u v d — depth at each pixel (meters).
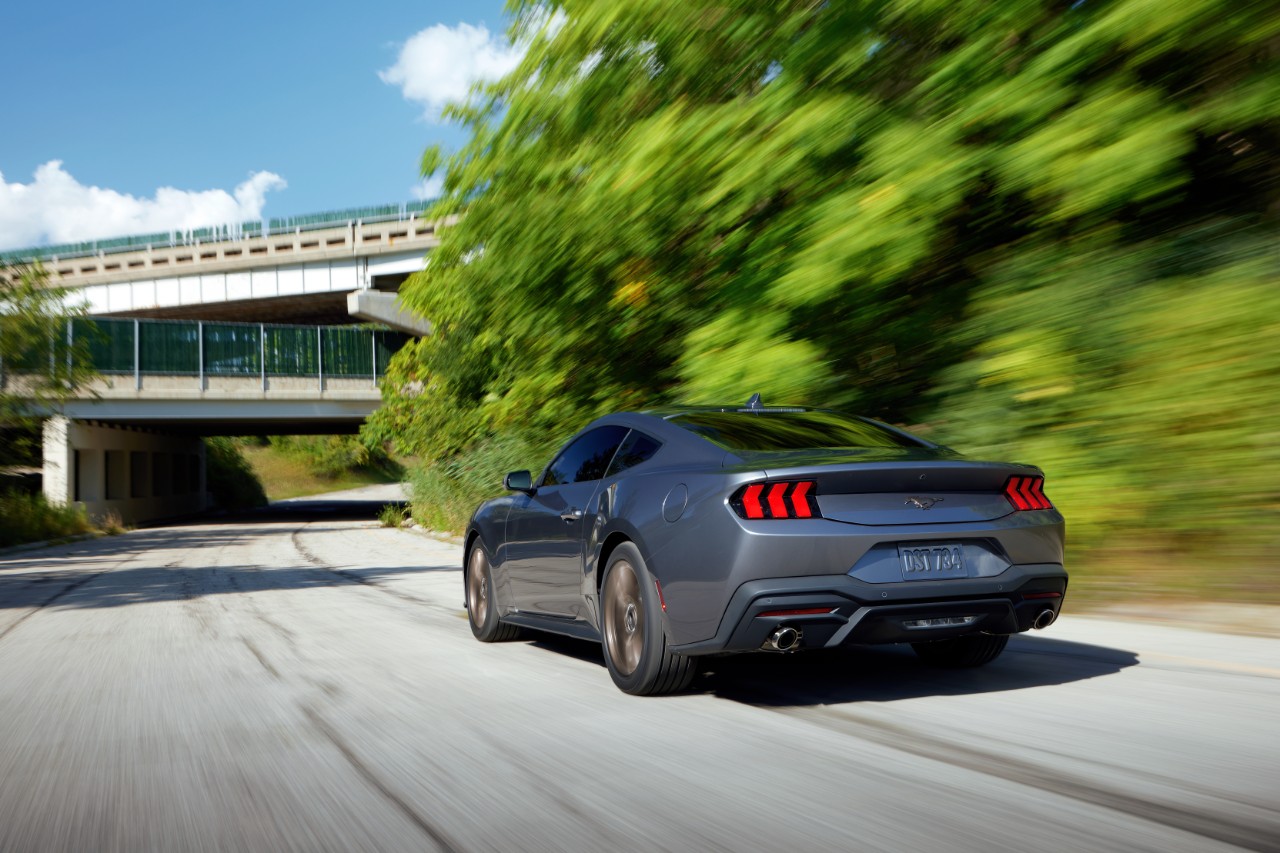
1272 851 2.75
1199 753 3.68
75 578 14.71
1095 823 2.99
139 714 4.98
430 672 5.89
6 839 3.18
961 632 4.52
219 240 50.75
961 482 4.57
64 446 38.53
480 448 21.39
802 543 4.28
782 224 8.16
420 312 13.04
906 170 7.18
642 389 11.65
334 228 48.44
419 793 3.53
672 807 3.27
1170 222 7.80
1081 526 7.39
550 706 4.84
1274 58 6.66
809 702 4.72
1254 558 6.76
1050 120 6.93
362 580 13.01
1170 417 7.05
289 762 3.99
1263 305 6.79
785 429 5.19
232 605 10.20
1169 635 5.95
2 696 5.62
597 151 9.92
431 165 11.36
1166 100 6.82
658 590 4.73
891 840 2.91
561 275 10.81
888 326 8.38
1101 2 6.84
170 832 3.20
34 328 27.31
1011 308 7.81
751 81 8.94
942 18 7.37
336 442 96.31
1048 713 4.34
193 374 40.03
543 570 6.02
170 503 51.75
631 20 9.22
